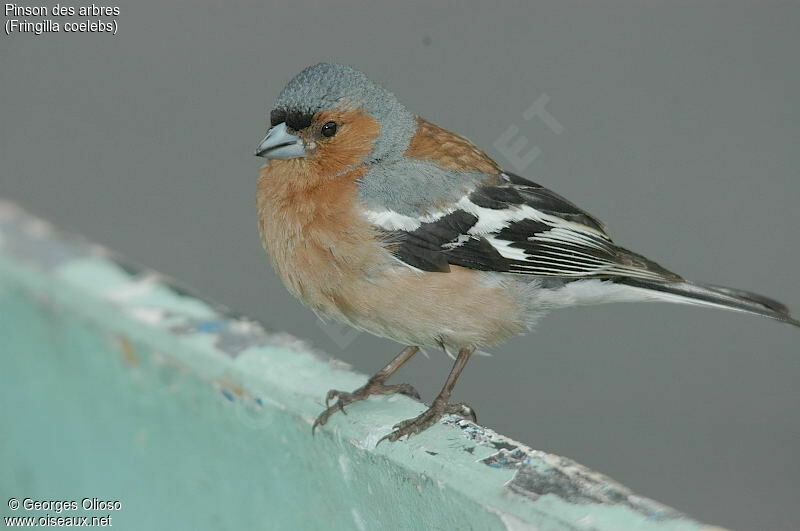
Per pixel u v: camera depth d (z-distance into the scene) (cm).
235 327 774
